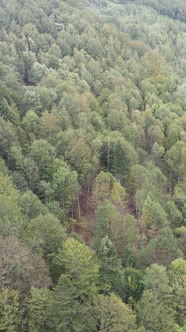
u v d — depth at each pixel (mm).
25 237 46562
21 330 37250
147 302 44250
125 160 83562
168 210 76000
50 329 39594
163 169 101000
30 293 39312
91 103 119188
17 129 85312
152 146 106625
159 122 116875
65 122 96625
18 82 115312
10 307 35906
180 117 125000
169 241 59625
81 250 44125
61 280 41094
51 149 78375
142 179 80125
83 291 41969
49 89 113625
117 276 47781
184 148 98062
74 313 39656
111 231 57312
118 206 72000
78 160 82000
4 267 38562
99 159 89812
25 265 39531
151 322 42844
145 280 49125
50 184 72312
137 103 130625
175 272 52812
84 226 72062
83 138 88312
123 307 40656
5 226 45219
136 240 62625
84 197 81250
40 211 57000
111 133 99188
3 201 51406
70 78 131250
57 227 50094
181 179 96938
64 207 73562
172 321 44594
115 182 75625
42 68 131875
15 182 65312
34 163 73125
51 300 38938
